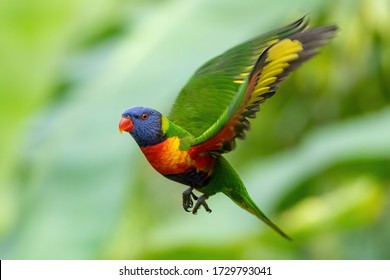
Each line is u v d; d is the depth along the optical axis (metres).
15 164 10.00
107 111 9.52
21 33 11.67
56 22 11.71
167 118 6.35
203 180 6.00
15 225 9.26
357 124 10.64
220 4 9.96
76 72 10.35
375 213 11.31
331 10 11.06
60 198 9.14
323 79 11.73
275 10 9.79
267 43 6.47
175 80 9.47
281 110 12.47
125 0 11.39
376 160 10.41
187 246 10.62
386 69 11.28
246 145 12.74
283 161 10.99
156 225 11.91
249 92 5.23
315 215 11.02
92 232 8.91
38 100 11.36
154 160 5.93
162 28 10.09
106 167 9.15
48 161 9.38
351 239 11.73
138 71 9.70
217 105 6.36
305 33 5.35
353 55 11.23
